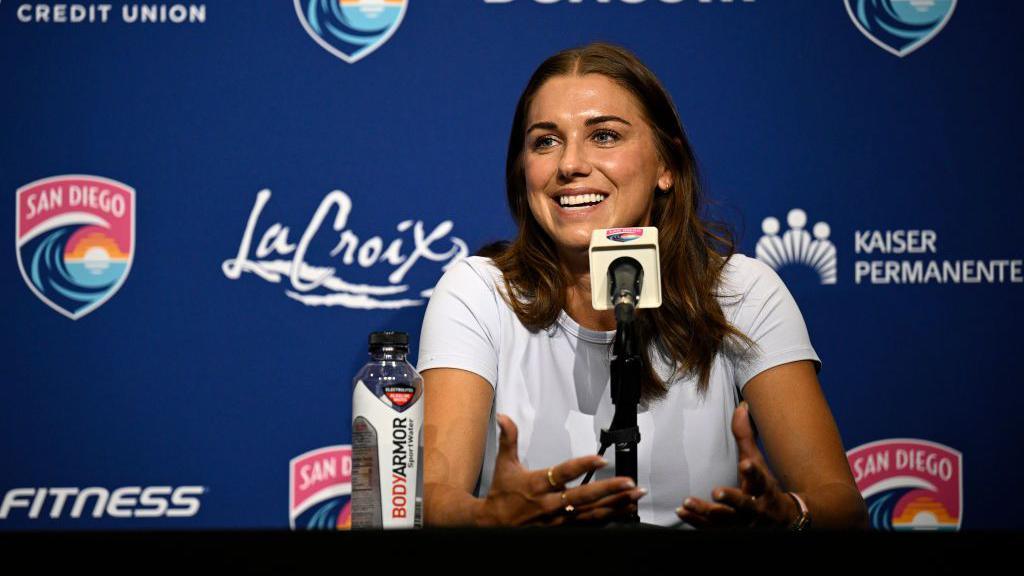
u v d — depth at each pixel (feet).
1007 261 19.95
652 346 14.44
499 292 14.71
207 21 19.66
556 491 10.28
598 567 6.53
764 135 19.99
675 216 14.98
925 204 19.95
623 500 9.98
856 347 19.88
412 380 10.61
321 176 19.76
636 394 10.59
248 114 19.69
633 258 11.10
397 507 10.25
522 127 15.12
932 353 19.90
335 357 19.76
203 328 19.57
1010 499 19.95
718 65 20.02
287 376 19.69
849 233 19.95
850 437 19.89
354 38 19.83
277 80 19.74
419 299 19.88
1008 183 19.97
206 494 19.56
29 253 19.38
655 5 20.02
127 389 19.47
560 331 14.58
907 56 20.02
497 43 19.99
